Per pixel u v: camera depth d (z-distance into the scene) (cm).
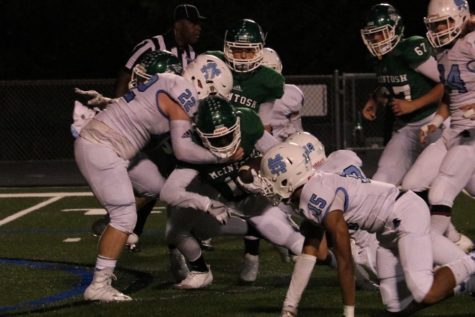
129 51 3612
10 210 2148
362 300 1120
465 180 1249
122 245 1162
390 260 1012
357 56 3659
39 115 3250
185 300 1139
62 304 1147
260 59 1291
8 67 3616
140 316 1051
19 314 1091
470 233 1691
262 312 1062
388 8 1389
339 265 945
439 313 1034
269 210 1195
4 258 1525
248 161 1155
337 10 3641
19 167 3117
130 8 3581
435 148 1311
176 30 1662
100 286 1158
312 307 1084
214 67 1186
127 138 1152
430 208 1252
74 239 1716
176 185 1143
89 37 3622
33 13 3581
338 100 2789
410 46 1377
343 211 962
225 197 1191
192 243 1229
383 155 1455
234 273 1373
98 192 1152
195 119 1120
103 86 3244
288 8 3616
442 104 1306
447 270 973
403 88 1403
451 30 1223
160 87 1144
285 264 1430
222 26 3512
